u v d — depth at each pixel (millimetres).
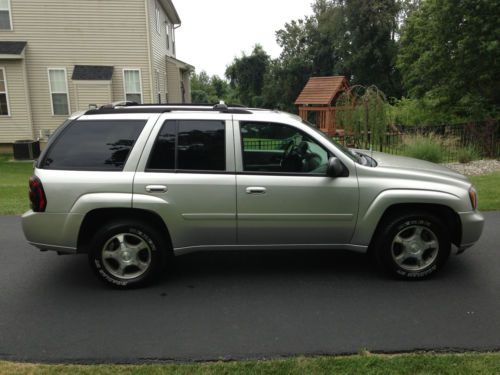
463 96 18938
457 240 4672
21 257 5469
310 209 4441
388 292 4383
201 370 3113
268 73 48438
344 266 5090
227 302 4211
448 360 3199
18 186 10195
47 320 3879
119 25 17922
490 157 13758
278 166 4469
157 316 3945
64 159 4352
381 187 4441
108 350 3400
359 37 38281
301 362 3199
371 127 13445
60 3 17594
